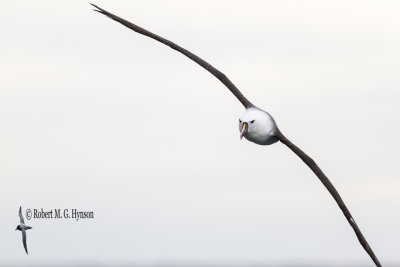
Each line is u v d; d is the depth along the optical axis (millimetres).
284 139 17234
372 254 15617
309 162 16750
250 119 17266
